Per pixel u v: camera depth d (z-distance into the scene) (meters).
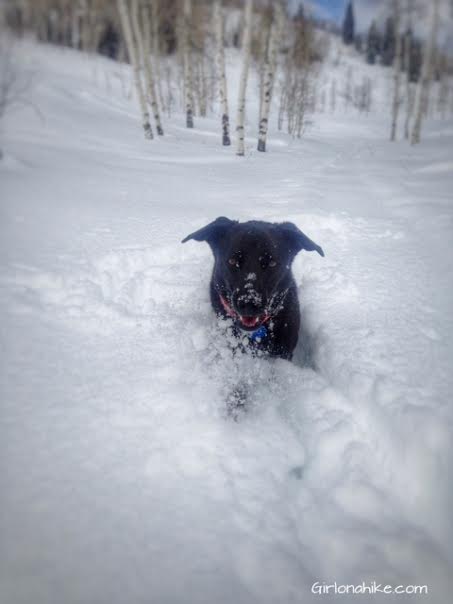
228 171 2.84
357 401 0.68
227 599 0.40
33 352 0.73
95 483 0.50
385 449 0.60
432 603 0.43
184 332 0.88
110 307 0.90
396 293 0.98
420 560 0.45
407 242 1.31
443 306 0.90
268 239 0.81
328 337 0.84
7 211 1.43
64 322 0.83
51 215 1.44
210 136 5.16
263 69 4.62
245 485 0.55
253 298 0.75
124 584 0.40
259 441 0.63
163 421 0.62
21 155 2.31
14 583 0.38
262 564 0.45
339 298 0.97
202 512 0.49
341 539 0.48
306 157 4.13
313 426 0.66
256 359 0.86
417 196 1.93
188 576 0.42
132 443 0.57
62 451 0.54
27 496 0.47
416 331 0.81
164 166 2.81
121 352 0.77
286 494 0.55
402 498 0.54
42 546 0.42
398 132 9.40
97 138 3.52
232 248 0.80
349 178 2.62
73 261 1.09
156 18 6.23
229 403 0.70
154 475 0.53
